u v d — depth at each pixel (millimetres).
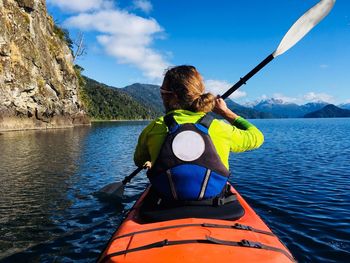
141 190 8469
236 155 16219
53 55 45500
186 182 2549
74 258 4660
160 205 2703
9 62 32438
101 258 2295
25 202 7285
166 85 2723
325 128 59406
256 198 7648
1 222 6031
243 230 2488
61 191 8250
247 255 2145
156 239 2328
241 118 2865
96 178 9891
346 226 5785
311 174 10867
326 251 4805
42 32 43000
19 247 4992
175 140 2555
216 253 2139
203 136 2553
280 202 7316
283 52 4234
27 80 35281
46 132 31547
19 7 36375
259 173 11055
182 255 2115
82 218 6270
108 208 6887
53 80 43031
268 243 2363
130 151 17219
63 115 46656
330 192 8297
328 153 17234
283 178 10172
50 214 6473
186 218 2584
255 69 4250
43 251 4859
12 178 9727
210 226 2467
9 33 32906
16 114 34594
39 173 10508
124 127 52875
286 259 2229
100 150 17438
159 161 2584
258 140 2705
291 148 20078
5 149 16672
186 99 2627
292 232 5520
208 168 2537
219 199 2654
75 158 14039
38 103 38094
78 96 53531
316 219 6156
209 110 2656
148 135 2709
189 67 2691
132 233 2453
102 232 5582
